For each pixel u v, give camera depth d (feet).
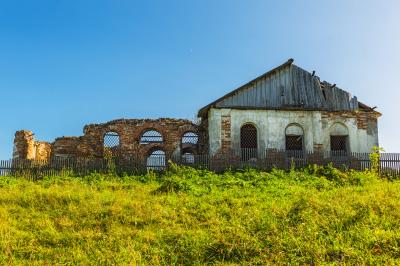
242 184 70.44
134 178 77.92
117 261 39.65
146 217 51.31
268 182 72.33
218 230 45.93
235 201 57.11
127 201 57.41
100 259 40.42
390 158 84.89
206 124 102.94
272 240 41.60
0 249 43.04
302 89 101.09
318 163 87.71
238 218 49.67
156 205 55.52
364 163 88.79
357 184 72.69
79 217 52.24
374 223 43.86
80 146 102.78
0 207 55.83
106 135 104.94
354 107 101.45
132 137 104.12
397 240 39.29
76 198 59.21
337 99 101.60
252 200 57.82
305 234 42.16
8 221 50.85
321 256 37.65
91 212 53.26
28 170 78.79
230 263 39.01
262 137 96.53
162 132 104.47
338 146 101.24
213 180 73.41
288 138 99.50
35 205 57.26
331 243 40.42
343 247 38.78
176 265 39.58
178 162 84.89
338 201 52.54
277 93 99.76
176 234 45.34
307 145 97.30
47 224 49.52
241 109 97.25
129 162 82.84
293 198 59.21
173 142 103.91
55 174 79.25
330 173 79.97
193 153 110.52
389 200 50.98
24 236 46.44
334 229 43.32
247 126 98.48
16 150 99.25
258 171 83.20
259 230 44.88
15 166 78.89
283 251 39.42
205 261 40.04
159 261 40.06
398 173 82.53
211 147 94.79
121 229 47.80
